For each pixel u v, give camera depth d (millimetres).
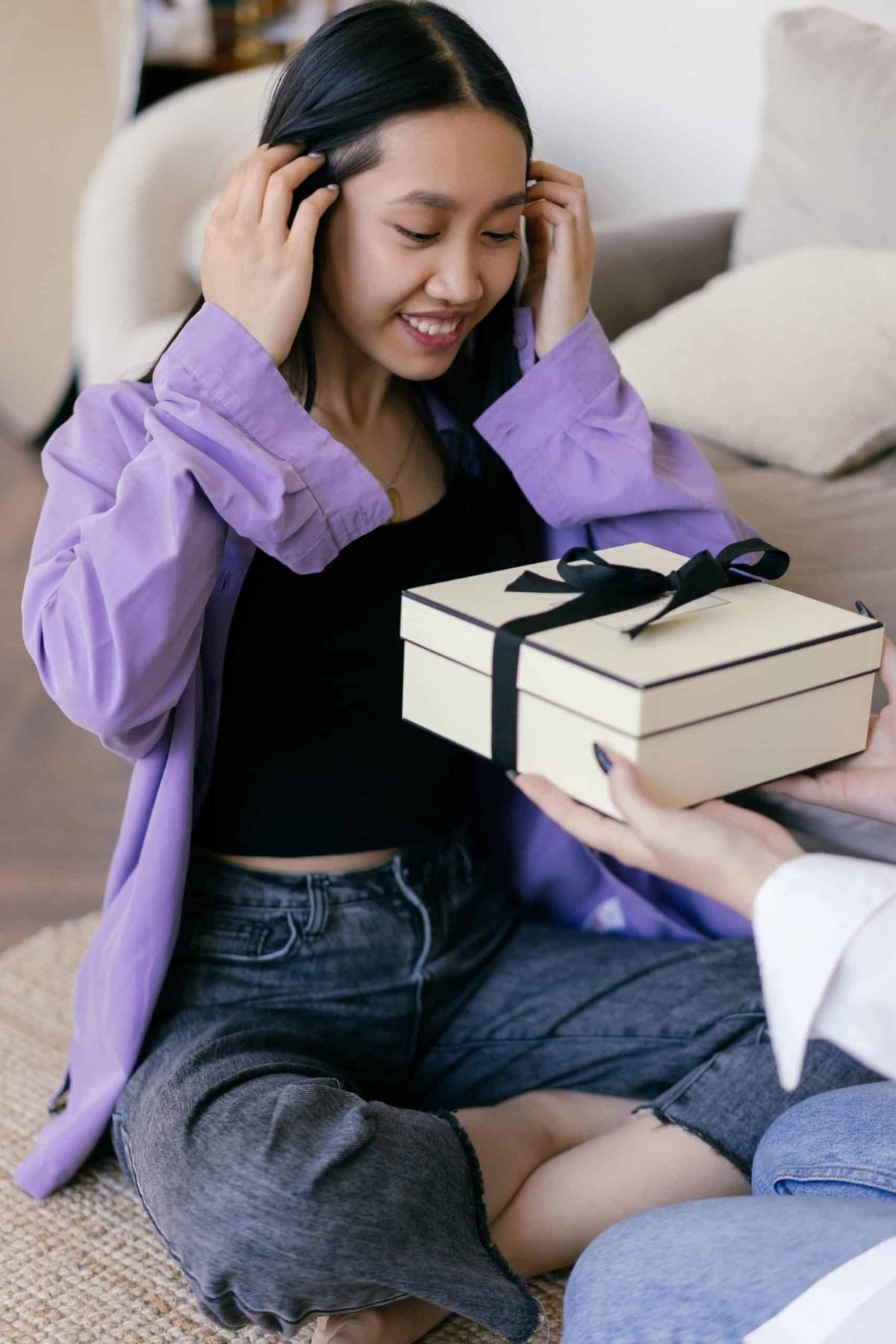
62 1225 1164
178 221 2455
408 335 1034
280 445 981
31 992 1502
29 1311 1071
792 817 1099
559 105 2561
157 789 1063
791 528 1340
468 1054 1185
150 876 1041
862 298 1632
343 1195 896
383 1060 1134
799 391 1571
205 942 1101
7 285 3359
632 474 1150
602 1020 1173
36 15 3199
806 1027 703
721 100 2334
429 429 1217
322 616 1101
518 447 1166
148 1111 987
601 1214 1052
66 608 965
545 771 847
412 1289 926
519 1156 1091
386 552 1125
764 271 1750
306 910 1098
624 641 829
